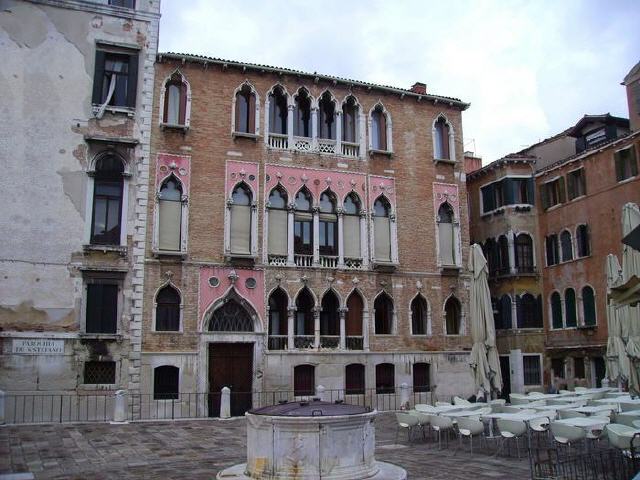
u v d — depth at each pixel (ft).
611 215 97.71
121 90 84.94
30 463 47.93
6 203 76.69
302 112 95.40
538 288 110.63
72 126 80.89
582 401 62.23
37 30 81.41
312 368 87.61
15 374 73.82
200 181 85.97
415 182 99.14
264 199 88.99
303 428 36.06
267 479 36.29
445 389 94.58
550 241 110.11
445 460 48.34
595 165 101.65
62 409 74.74
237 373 84.02
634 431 39.65
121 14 85.46
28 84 79.92
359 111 97.50
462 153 103.86
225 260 85.10
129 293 79.77
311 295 89.40
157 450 53.98
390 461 48.06
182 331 81.41
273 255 88.02
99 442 58.34
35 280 76.38
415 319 96.43
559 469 41.93
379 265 93.15
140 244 81.25
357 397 88.94
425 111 102.27
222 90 89.51
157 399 79.00
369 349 90.79
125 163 82.64
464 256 100.37
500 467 45.16
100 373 77.71
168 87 87.81
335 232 93.25
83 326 77.36
